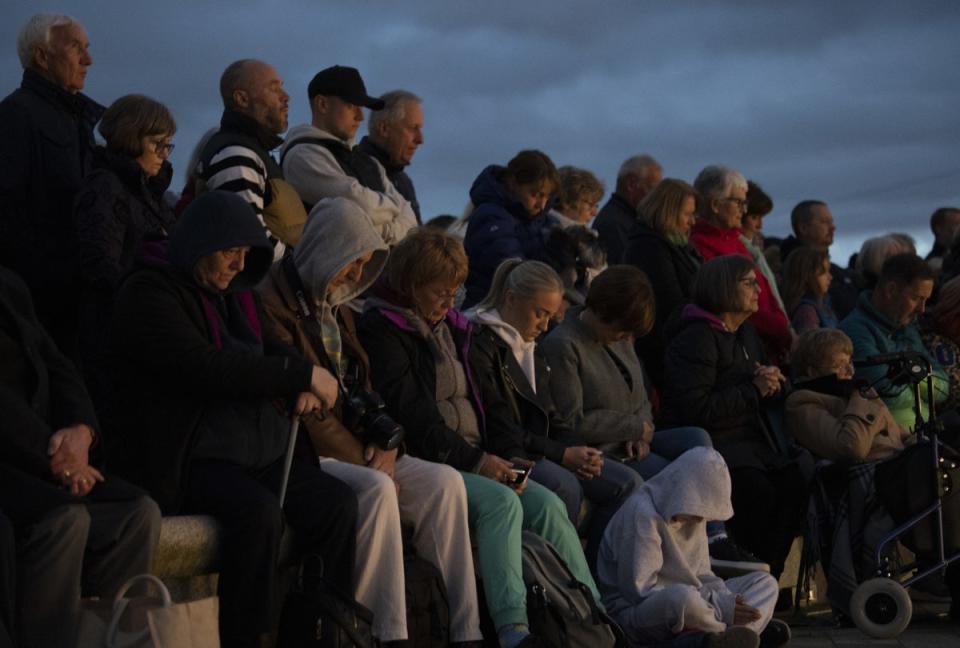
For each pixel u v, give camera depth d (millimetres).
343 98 12930
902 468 13258
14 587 7215
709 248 15867
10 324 8188
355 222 9984
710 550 12141
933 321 15594
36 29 10867
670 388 13805
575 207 15867
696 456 11133
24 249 10617
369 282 10344
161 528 8227
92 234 10133
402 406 10766
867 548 13344
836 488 13625
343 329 10422
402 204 13086
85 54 11031
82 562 7770
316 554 8930
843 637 12953
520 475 10844
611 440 12898
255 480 8734
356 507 9008
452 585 9969
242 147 11344
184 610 7285
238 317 9211
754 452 13602
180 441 8695
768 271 16094
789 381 14734
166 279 8781
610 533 11320
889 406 14805
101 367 8891
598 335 13016
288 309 9969
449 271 11047
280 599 9055
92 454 8375
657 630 10703
